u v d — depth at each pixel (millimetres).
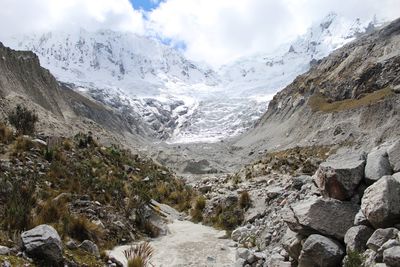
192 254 14047
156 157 127938
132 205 17531
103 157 27312
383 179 9812
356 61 137750
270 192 18516
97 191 17766
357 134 88312
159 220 17766
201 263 13078
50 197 14688
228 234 17141
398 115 85125
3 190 13664
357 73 127562
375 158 11188
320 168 12102
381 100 92438
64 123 63625
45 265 9875
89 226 13617
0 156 18000
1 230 11109
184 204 23578
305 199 13477
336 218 10664
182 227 18703
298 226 11094
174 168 119625
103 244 13578
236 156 147875
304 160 37000
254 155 134375
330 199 11023
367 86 119812
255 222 17062
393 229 9094
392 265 8188
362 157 11898
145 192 21797
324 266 10047
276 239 14062
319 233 10648
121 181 22125
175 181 33906
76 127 70250
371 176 10867
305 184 16609
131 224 16281
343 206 10875
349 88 126312
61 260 10273
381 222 9383
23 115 29344
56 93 114375
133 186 23281
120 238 14695
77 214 14461
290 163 35500
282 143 130875
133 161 34625
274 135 155500
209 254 14078
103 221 15086
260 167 37062
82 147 26953
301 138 120312
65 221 12992
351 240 9758
